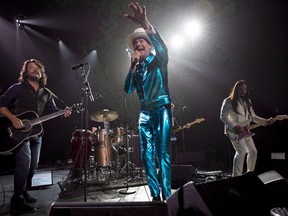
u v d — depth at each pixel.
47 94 3.81
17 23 11.37
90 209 1.31
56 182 5.76
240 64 9.23
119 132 6.20
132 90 2.85
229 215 1.46
